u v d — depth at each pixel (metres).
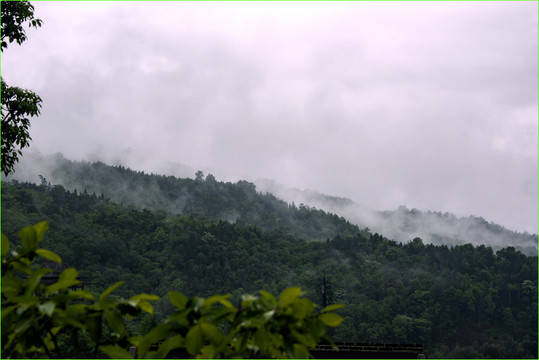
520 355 165.12
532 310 178.88
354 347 8.52
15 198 178.62
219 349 1.79
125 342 1.92
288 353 1.78
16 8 12.98
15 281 1.89
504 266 191.75
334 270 192.00
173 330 1.83
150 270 181.12
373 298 182.25
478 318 180.00
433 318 175.62
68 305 1.84
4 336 1.86
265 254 199.88
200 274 181.88
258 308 1.78
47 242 164.25
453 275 187.12
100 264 171.50
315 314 1.86
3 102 12.49
